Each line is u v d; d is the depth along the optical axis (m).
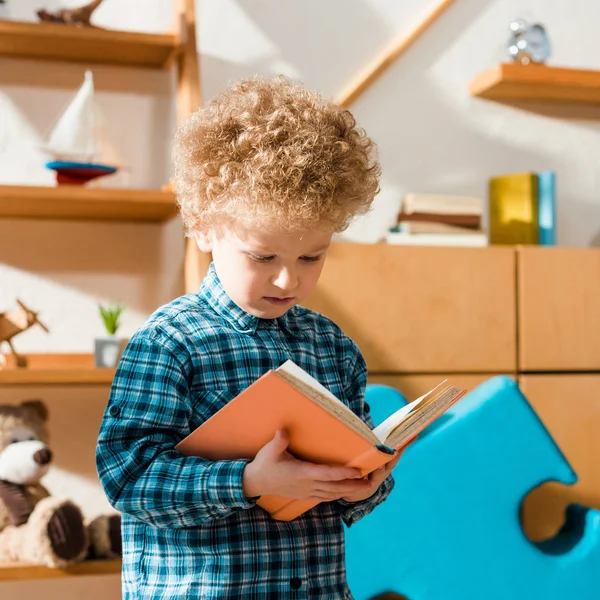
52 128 2.03
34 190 1.78
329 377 1.02
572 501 1.95
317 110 0.94
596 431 1.99
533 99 2.33
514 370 1.97
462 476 1.64
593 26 2.38
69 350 2.03
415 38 2.24
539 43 2.22
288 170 0.86
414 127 2.24
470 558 1.62
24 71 2.02
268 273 0.90
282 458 0.81
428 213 2.04
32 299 2.02
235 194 0.86
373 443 0.77
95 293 2.05
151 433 0.87
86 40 1.90
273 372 0.74
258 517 0.90
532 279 1.99
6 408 1.83
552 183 2.18
